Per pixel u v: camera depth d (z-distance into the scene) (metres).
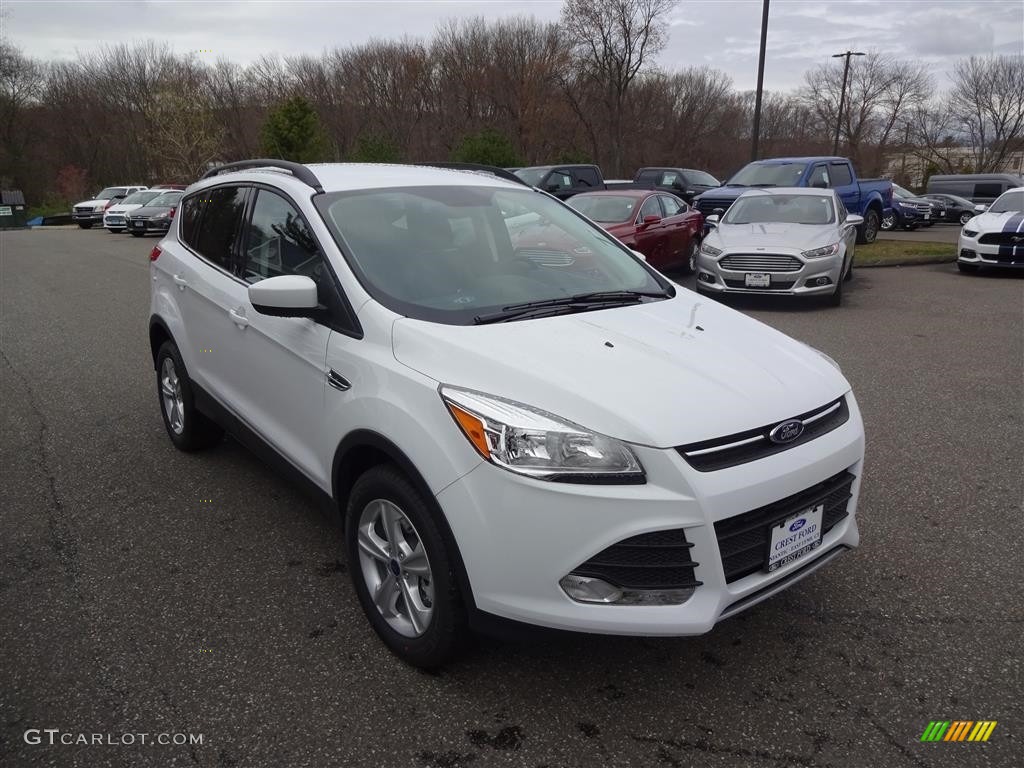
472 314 3.02
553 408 2.45
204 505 4.25
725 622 3.17
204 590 3.41
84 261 17.27
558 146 51.34
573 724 2.59
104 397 6.26
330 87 56.78
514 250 3.69
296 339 3.30
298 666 2.89
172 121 45.47
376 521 2.97
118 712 2.65
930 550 3.71
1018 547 3.72
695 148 58.88
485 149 26.50
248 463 4.84
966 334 8.48
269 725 2.59
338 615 3.22
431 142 54.78
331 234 3.29
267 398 3.63
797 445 2.64
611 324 3.07
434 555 2.59
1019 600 3.29
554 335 2.87
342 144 55.03
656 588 2.41
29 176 53.34
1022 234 12.53
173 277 4.58
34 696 2.73
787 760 2.43
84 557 3.70
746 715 2.63
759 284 10.02
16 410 5.94
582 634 2.44
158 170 53.94
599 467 2.35
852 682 2.79
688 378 2.65
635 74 46.69
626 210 12.48
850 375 6.82
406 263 3.29
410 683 2.79
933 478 4.54
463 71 53.38
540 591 2.41
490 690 2.76
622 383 2.56
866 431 5.37
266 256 3.71
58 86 56.50
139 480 4.59
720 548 2.44
